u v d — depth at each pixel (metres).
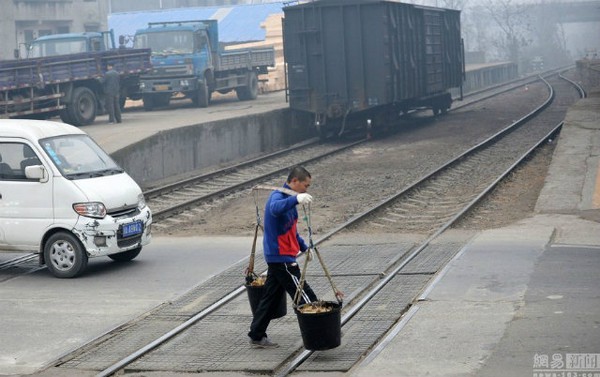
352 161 39.34
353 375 11.50
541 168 34.41
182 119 43.50
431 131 51.25
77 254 18.62
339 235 22.30
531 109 63.94
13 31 75.56
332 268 18.25
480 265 17.20
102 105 45.28
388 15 45.94
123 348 13.66
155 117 46.78
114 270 19.31
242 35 93.62
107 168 19.98
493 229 21.12
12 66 38.41
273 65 65.38
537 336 12.62
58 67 41.28
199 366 12.63
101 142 34.66
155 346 13.59
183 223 25.75
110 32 51.69
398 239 21.30
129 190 19.56
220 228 24.64
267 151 46.31
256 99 62.41
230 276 18.00
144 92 53.03
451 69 58.75
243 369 12.41
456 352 12.14
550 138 44.25
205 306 15.84
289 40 47.16
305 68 46.91
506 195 28.06
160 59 52.94
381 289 16.25
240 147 43.47
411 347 12.48
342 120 47.78
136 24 99.62
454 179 32.47
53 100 41.62
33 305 16.44
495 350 12.11
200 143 39.62
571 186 26.30
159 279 18.17
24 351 13.66
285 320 14.82
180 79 53.03
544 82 99.12
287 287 13.01
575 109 48.94
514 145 42.34
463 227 22.81
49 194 18.84
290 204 12.59
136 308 15.93
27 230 19.02
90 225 18.53
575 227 20.77
